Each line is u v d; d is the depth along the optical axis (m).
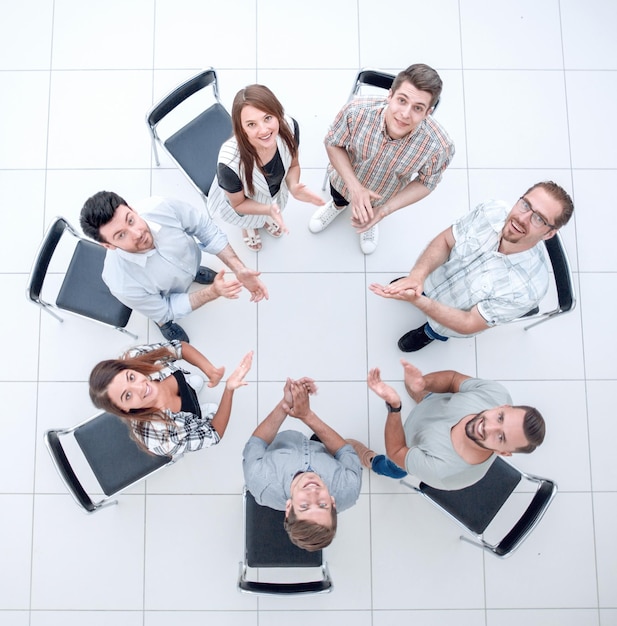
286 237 2.96
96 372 2.03
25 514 2.76
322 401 2.87
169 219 2.14
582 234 3.02
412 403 2.88
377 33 3.10
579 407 2.91
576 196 3.05
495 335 2.93
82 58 3.02
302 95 3.06
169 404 2.24
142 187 2.97
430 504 2.82
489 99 3.09
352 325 2.92
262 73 3.06
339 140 2.16
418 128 2.01
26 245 2.92
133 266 2.11
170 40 3.04
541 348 2.94
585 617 2.79
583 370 2.93
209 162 2.58
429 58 3.10
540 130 3.08
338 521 2.81
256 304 2.91
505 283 2.07
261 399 2.86
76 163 2.97
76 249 2.53
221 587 2.76
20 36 3.02
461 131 3.07
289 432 2.37
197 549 2.77
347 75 3.08
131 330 2.87
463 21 3.11
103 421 2.42
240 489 2.80
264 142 1.95
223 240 2.35
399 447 2.25
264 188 2.21
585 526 2.84
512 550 2.30
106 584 2.74
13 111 2.98
